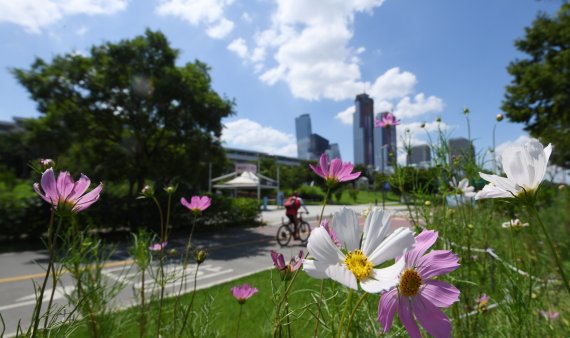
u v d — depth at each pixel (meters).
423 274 0.60
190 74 11.41
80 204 0.75
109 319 1.42
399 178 1.82
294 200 8.63
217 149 11.84
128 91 10.41
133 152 10.77
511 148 0.73
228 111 11.66
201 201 1.69
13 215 8.23
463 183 1.78
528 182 0.69
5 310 3.71
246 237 9.92
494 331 1.32
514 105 14.52
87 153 10.53
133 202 9.67
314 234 0.57
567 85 12.52
